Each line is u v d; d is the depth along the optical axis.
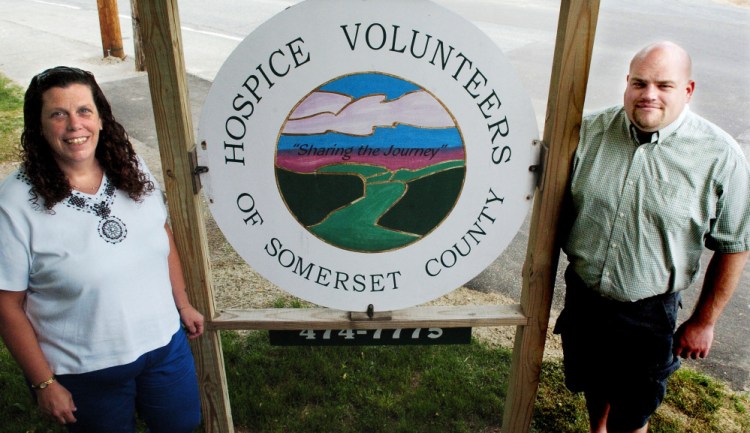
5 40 10.88
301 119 2.01
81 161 1.79
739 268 2.09
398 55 1.93
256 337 3.40
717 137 1.95
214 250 4.35
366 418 2.87
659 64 1.88
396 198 2.13
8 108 7.31
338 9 1.88
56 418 1.92
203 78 8.24
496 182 2.13
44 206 1.75
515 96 2.01
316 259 2.22
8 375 3.06
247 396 2.97
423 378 3.09
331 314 2.32
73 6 14.42
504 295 3.92
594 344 2.29
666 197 1.99
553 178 2.11
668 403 2.97
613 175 2.05
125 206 1.90
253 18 11.76
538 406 2.96
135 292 1.92
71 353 1.89
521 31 10.19
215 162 2.07
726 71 8.13
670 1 12.34
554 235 2.20
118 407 2.04
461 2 12.41
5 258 1.74
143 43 1.91
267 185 2.10
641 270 2.09
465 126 2.04
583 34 1.91
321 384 3.07
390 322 2.30
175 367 2.12
